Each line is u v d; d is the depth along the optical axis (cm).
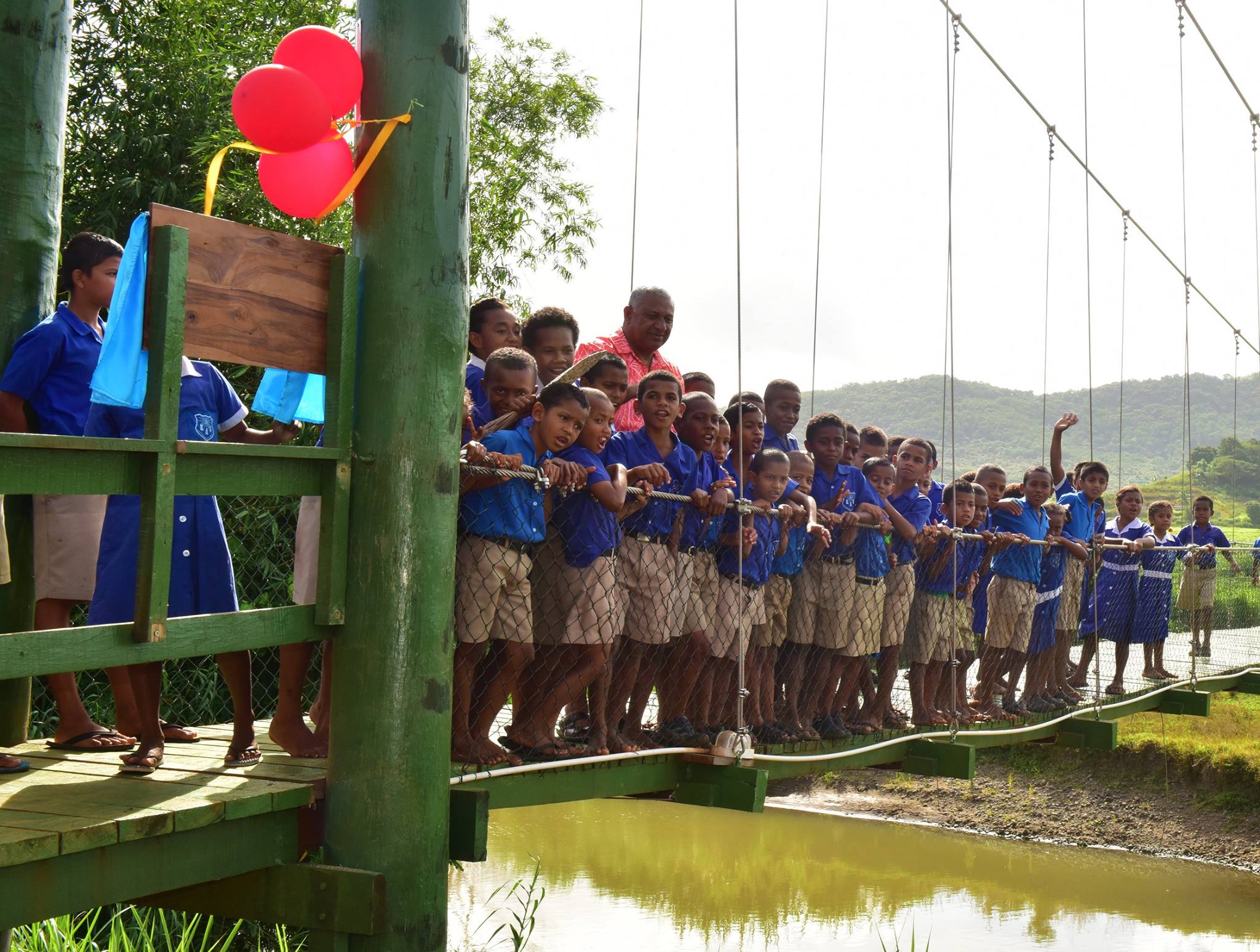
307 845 305
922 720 559
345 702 300
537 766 351
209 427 338
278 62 298
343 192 300
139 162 713
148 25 717
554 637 371
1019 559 634
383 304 304
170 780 300
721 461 450
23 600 348
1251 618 1035
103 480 250
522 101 1155
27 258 348
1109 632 822
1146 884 998
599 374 403
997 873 1024
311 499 334
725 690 444
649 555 402
